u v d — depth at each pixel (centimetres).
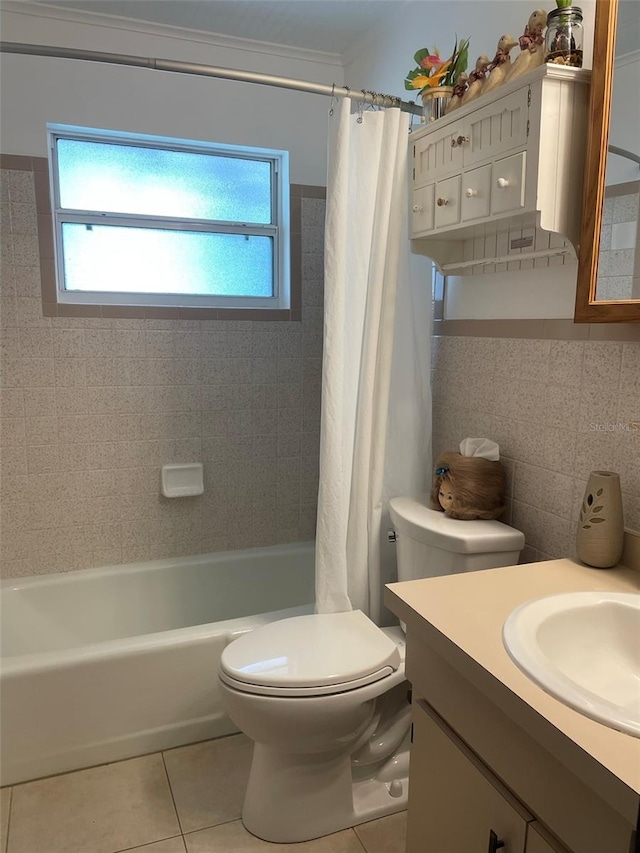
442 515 181
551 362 163
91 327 239
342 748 165
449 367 208
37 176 224
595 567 136
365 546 196
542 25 146
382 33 237
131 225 251
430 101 180
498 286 183
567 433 159
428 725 118
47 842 164
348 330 186
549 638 108
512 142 143
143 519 258
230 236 267
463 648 101
